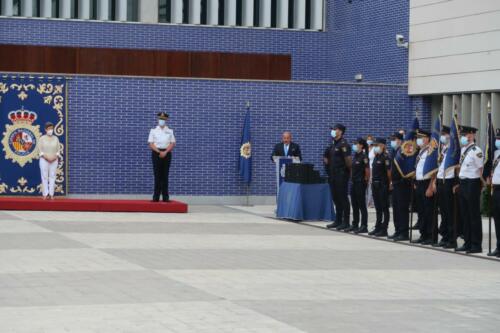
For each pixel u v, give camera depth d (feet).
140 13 141.08
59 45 138.10
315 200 99.30
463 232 76.48
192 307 46.62
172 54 134.31
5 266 59.93
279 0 144.77
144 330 40.96
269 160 120.47
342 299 50.42
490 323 44.52
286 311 46.29
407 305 49.03
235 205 119.44
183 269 60.23
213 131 118.93
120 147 116.37
